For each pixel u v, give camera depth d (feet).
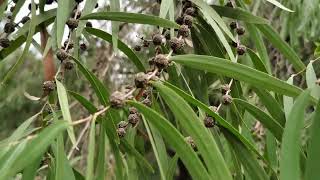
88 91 1.82
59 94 0.69
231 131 0.74
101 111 0.59
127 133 0.87
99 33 0.90
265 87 0.69
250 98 1.07
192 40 0.97
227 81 0.91
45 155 0.74
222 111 1.02
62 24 0.78
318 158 0.59
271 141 0.87
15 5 0.88
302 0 1.66
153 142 0.75
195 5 0.90
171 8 0.86
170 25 0.76
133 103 0.62
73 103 1.95
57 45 0.78
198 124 0.62
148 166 0.82
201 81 0.95
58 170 0.58
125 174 0.84
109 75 1.93
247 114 0.95
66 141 1.18
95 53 1.99
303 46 2.05
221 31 0.93
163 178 0.72
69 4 0.84
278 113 0.82
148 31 1.87
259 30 0.97
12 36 0.86
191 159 0.62
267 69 0.98
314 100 0.65
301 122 0.60
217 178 0.61
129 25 2.03
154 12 1.82
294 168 0.58
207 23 0.95
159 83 0.64
